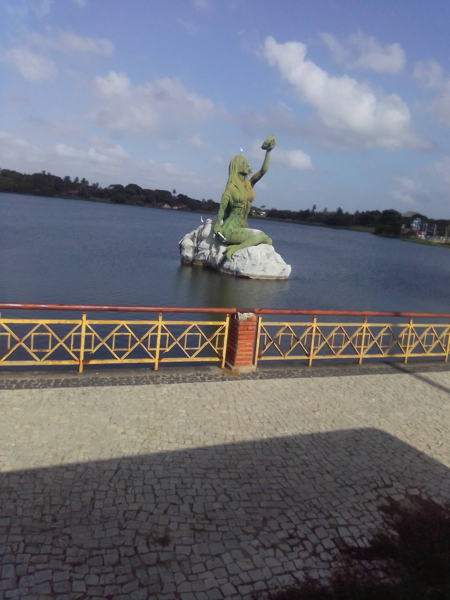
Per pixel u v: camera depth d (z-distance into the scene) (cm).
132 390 664
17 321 686
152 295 2861
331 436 585
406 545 401
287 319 2330
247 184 4469
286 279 4209
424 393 775
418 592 347
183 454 507
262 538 391
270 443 550
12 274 3019
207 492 444
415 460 546
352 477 497
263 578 349
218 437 552
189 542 377
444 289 4672
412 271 6347
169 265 4391
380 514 440
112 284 3044
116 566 345
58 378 680
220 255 4309
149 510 410
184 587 332
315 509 437
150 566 348
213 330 1800
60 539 365
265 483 469
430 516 443
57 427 538
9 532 367
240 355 777
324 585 348
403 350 958
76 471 455
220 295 3109
